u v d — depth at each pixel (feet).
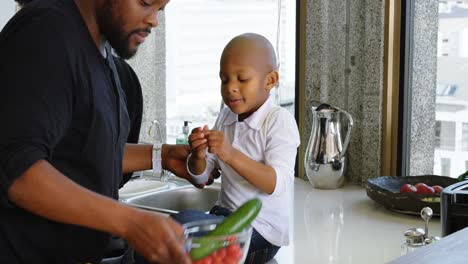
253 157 4.97
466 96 6.59
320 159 6.87
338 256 4.94
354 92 7.00
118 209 3.26
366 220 5.87
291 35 7.59
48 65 3.39
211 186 7.06
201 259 2.98
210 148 4.60
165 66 8.75
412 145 6.96
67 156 3.69
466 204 4.38
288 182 4.84
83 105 3.62
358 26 6.86
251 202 3.09
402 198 5.85
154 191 7.10
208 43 8.49
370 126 6.87
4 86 3.32
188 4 8.58
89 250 3.90
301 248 5.14
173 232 3.10
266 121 4.94
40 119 3.31
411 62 6.82
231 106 4.92
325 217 5.97
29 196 3.24
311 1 7.05
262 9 7.81
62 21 3.53
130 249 4.84
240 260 3.03
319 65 7.11
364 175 7.00
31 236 3.69
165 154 4.91
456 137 6.74
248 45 4.85
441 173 6.89
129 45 3.67
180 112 8.98
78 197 3.28
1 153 3.24
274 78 4.98
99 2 3.60
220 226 3.03
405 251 4.69
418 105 6.88
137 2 3.52
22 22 3.51
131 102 5.45
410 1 6.71
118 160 4.00
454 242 3.61
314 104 7.24
